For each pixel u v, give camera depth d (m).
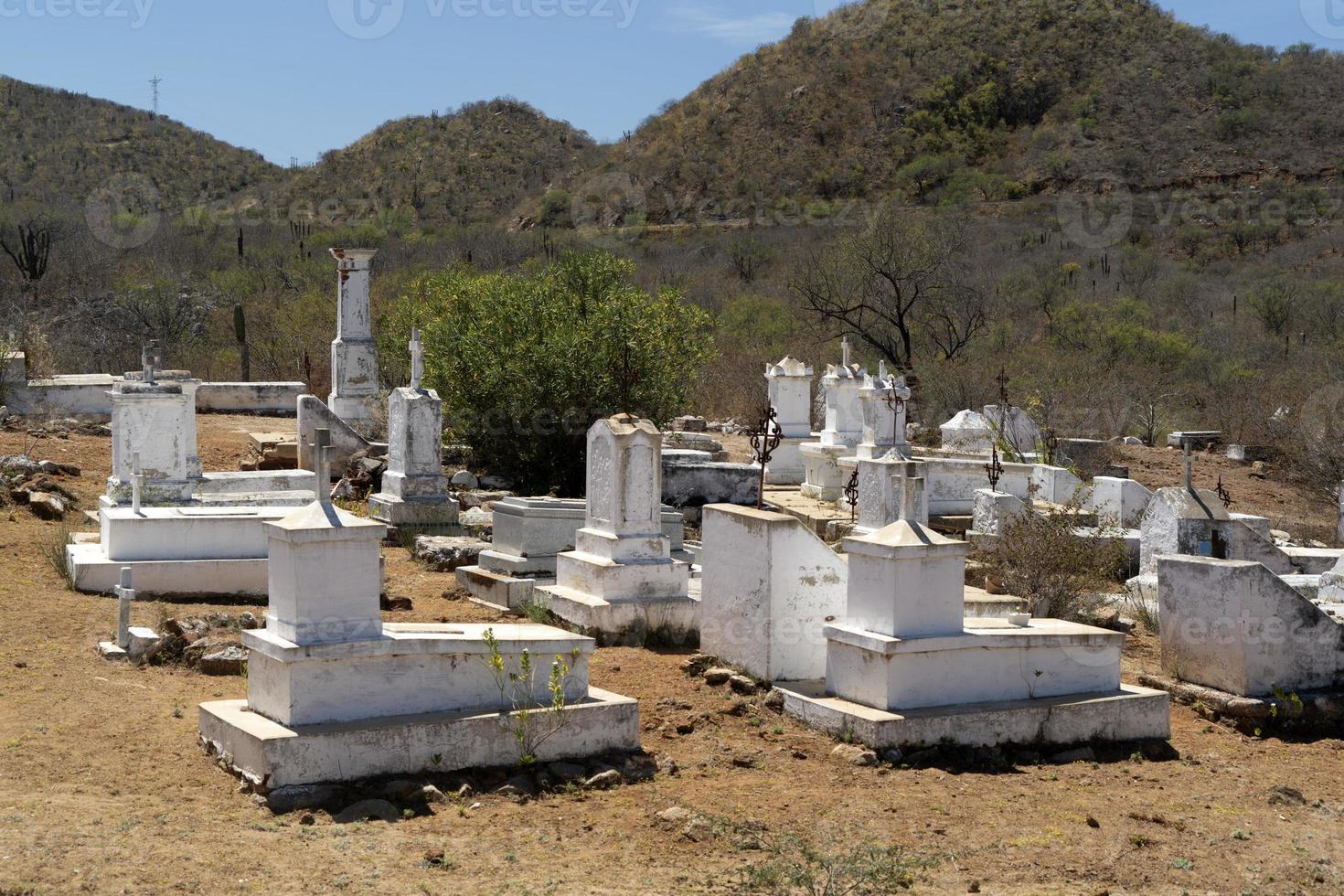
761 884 6.82
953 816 8.15
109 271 54.50
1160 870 7.60
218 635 10.64
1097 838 7.98
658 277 54.84
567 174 95.06
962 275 49.25
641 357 20.95
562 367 20.25
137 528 12.53
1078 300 54.16
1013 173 88.81
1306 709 10.86
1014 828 8.03
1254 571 10.90
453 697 8.32
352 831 7.18
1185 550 14.30
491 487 20.42
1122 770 9.44
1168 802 8.80
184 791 7.53
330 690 7.90
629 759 8.57
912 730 9.11
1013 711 9.47
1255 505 25.30
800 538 10.25
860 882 6.93
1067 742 9.70
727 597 10.63
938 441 28.86
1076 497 16.61
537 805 7.82
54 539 14.08
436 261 59.19
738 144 95.12
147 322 44.91
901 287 42.72
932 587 9.49
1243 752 10.16
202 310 46.84
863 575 9.61
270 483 15.88
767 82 100.88
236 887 6.30
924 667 9.42
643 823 7.64
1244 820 8.59
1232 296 59.44
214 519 12.79
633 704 8.70
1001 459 21.33
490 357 20.69
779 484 22.22
